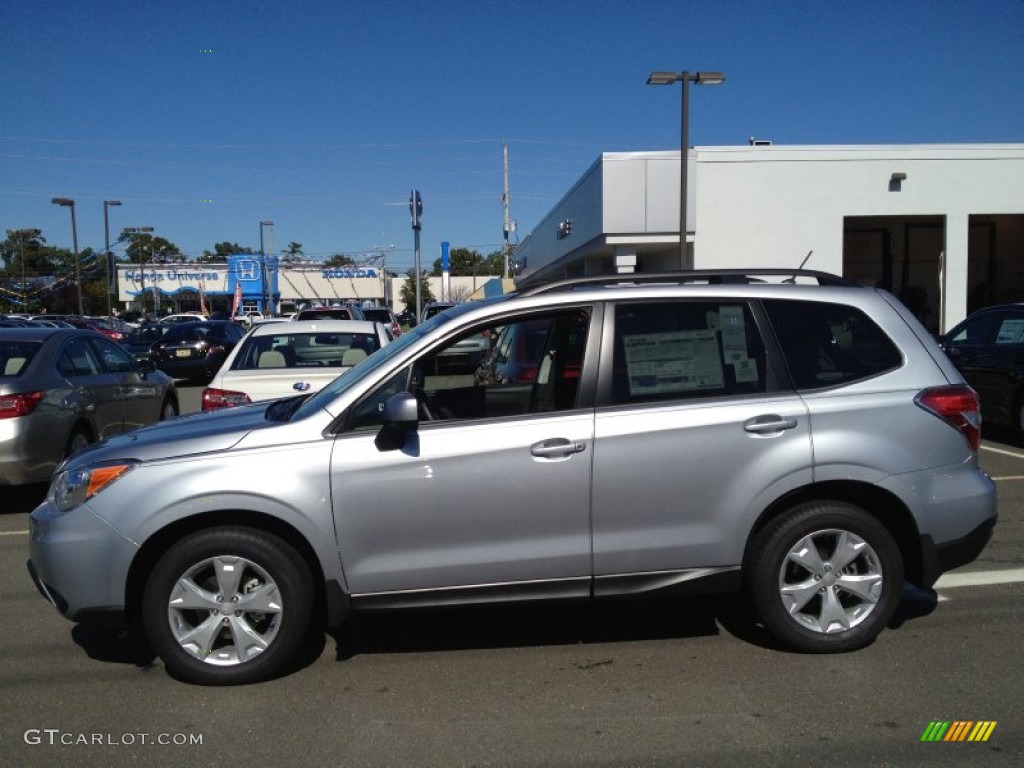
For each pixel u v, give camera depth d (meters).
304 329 8.97
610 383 4.29
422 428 4.18
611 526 4.21
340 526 4.09
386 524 4.11
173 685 4.21
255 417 4.69
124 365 9.95
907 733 3.65
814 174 22.81
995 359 10.59
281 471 4.07
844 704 3.92
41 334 8.30
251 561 4.10
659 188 22.47
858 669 4.28
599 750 3.55
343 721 3.83
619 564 4.23
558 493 4.16
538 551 4.19
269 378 7.79
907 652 4.48
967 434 4.44
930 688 4.06
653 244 23.22
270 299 55.66
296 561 4.13
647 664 4.39
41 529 4.17
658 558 4.25
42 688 4.19
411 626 4.97
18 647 4.72
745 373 4.37
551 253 34.28
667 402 4.28
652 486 4.20
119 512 4.02
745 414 4.25
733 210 22.81
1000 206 22.98
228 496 4.03
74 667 4.44
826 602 4.38
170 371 22.25
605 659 4.47
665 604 5.26
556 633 4.84
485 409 4.47
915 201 22.94
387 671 4.36
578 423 4.20
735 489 4.24
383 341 9.01
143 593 4.15
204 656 4.15
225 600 4.13
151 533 4.02
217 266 66.81
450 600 4.20
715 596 5.38
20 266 65.00
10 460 7.23
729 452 4.23
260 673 4.16
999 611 5.05
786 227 22.92
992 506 4.48
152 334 26.05
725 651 4.54
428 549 4.16
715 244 22.86
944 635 4.70
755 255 22.92
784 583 4.36
